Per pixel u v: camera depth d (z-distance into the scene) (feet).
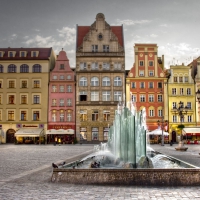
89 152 149.38
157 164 82.74
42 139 287.07
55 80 295.89
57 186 52.70
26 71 296.51
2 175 66.95
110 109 294.87
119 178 54.19
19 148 198.49
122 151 75.15
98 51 299.99
